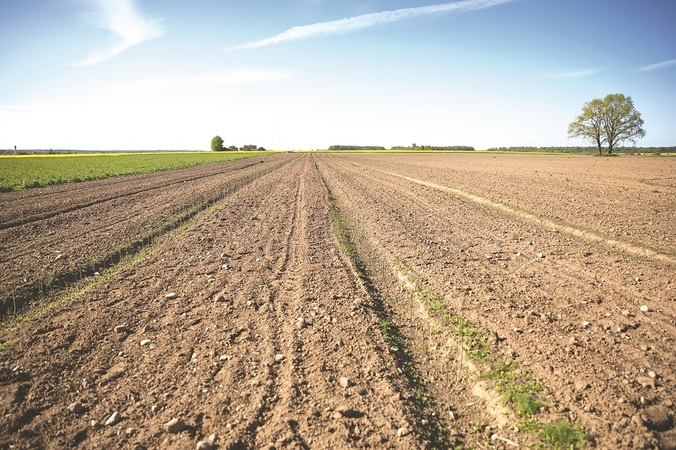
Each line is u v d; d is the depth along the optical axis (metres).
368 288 8.08
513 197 18.41
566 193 19.61
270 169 39.91
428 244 11.01
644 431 3.87
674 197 17.75
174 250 10.34
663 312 6.33
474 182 25.19
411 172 34.78
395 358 5.48
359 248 11.23
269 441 3.85
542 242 10.92
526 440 4.02
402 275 8.80
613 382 4.64
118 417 4.14
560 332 5.85
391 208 16.70
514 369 5.11
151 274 8.48
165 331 6.00
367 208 16.73
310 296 7.34
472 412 4.59
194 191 21.11
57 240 10.80
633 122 65.94
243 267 9.05
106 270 8.85
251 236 12.02
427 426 4.28
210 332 5.99
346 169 40.25
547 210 15.04
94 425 4.04
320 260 9.68
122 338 5.77
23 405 4.28
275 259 9.74
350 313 6.68
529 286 7.67
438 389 5.00
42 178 25.58
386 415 4.33
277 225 13.59
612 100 66.81
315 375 4.96
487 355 5.47
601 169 36.31
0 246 10.13
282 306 6.95
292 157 74.75
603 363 5.03
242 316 6.54
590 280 7.87
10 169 34.47
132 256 9.90
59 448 3.73
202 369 5.03
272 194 21.17
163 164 44.84
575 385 4.65
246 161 57.09
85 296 7.20
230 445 3.75
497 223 13.67
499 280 8.05
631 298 6.92
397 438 3.99
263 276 8.45
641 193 19.27
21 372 4.82
